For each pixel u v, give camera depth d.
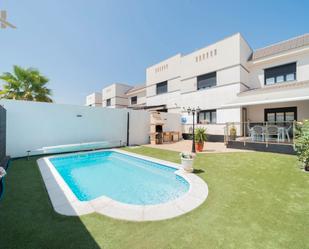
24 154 12.22
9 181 6.98
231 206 4.88
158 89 29.92
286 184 6.59
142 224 3.99
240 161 10.42
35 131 12.80
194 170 8.62
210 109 21.59
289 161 10.12
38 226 3.84
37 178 7.36
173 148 16.48
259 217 4.27
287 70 17.66
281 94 14.73
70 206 4.85
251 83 20.41
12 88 15.63
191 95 23.72
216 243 3.32
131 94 38.34
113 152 15.25
